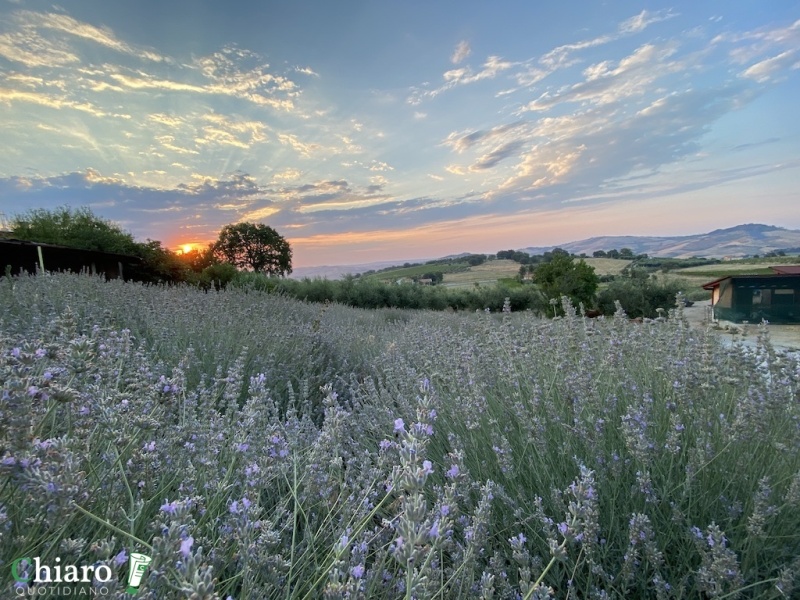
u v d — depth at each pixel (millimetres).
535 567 1719
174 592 990
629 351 3422
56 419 1886
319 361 5504
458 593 1462
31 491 989
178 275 17281
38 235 14648
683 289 17953
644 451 1863
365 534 1539
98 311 4785
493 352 3744
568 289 17625
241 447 1695
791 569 1492
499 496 2010
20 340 2525
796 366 2656
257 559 1271
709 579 1479
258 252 39562
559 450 2260
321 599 1469
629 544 1803
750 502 1854
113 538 1067
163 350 4227
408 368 4031
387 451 1878
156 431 1989
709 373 2562
